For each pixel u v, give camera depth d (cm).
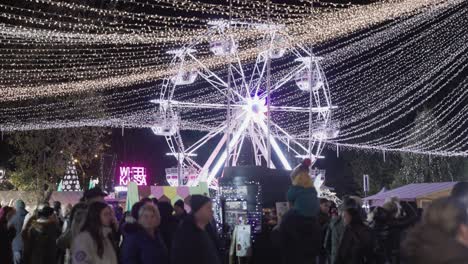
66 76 2641
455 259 285
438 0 1689
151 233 693
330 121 2952
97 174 3653
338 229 979
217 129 3158
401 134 3881
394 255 973
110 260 688
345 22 1894
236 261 1065
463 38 2400
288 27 2078
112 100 3681
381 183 4628
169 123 2950
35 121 3144
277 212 1041
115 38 1844
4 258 1207
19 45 2388
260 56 2964
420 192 2292
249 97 2956
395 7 1714
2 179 3541
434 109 3988
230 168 1172
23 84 2545
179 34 2264
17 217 1354
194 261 659
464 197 411
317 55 2862
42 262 1141
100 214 683
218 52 2284
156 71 2648
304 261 782
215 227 1109
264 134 3011
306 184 799
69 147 3144
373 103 3481
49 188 3073
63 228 1405
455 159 4231
